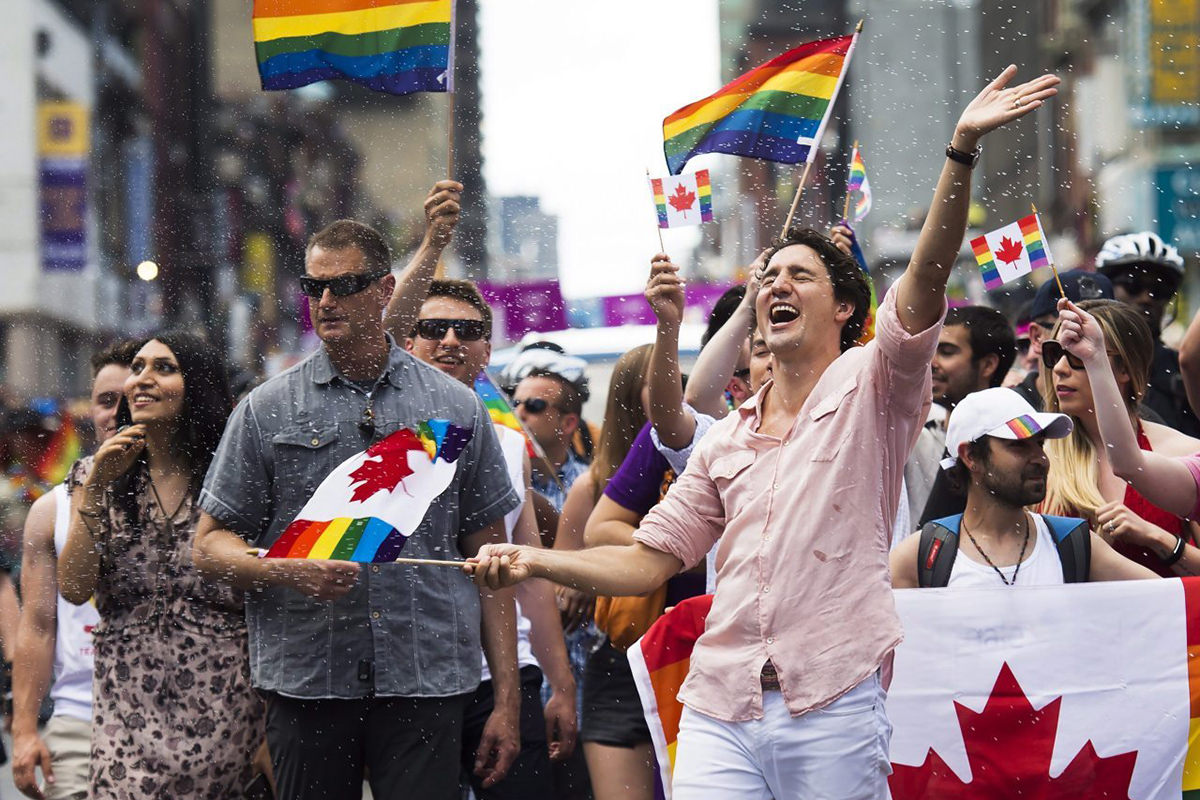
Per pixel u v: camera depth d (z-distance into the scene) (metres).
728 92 20.56
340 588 15.57
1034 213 18.20
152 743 16.88
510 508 16.98
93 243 120.94
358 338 16.33
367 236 16.48
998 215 121.25
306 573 15.59
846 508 13.19
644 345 20.05
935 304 13.02
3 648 21.42
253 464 16.17
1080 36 102.38
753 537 13.45
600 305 50.84
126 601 17.12
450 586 16.33
